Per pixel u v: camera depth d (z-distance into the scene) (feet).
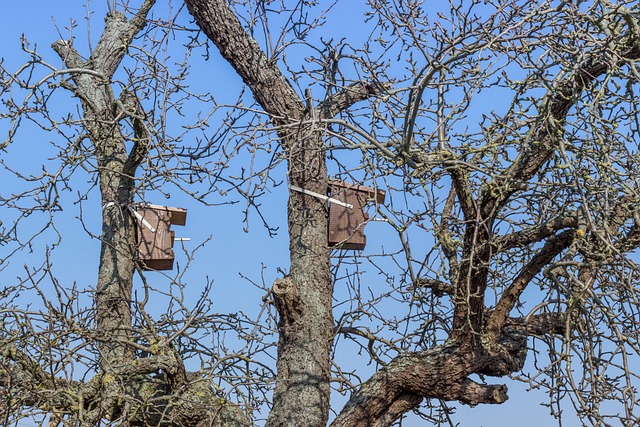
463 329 24.79
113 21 37.50
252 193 22.65
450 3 23.12
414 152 23.27
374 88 27.71
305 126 26.32
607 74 20.20
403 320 29.68
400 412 27.40
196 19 28.58
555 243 24.16
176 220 31.19
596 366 22.22
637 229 21.97
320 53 28.35
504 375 26.50
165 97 26.68
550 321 24.79
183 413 27.04
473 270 24.21
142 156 30.66
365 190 29.12
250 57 28.43
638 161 20.90
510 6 22.12
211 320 28.27
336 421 27.04
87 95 34.71
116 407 26.55
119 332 29.86
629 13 20.17
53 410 23.25
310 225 28.32
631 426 20.13
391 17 23.84
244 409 24.67
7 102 25.70
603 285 22.59
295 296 26.91
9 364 23.76
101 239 29.50
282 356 27.14
